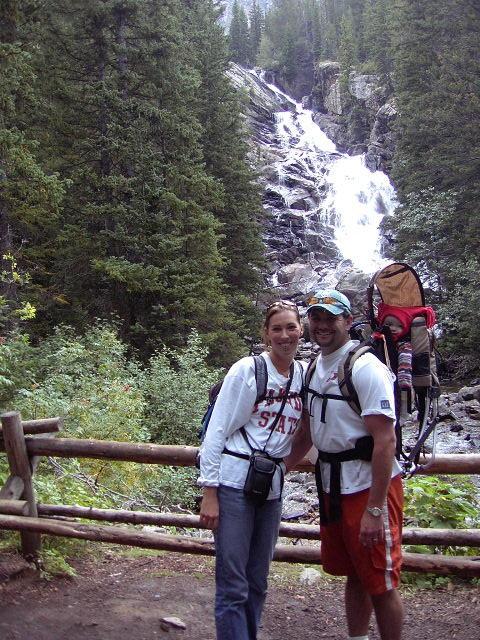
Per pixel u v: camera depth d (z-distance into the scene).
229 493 2.99
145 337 15.88
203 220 16.72
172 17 17.50
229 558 2.94
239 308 22.27
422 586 4.41
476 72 25.89
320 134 56.41
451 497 4.96
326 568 3.29
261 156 45.34
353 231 38.47
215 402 3.13
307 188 41.50
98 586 4.24
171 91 17.62
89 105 16.84
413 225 25.62
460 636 3.66
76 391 9.41
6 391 7.82
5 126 12.36
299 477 10.24
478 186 24.11
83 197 16.22
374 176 43.12
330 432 2.98
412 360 3.09
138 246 15.80
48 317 15.62
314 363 3.13
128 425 9.05
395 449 3.04
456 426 14.45
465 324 21.86
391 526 2.94
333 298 2.99
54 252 15.90
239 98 29.48
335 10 86.50
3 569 4.15
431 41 30.83
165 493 7.91
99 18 16.59
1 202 12.96
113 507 6.47
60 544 4.67
